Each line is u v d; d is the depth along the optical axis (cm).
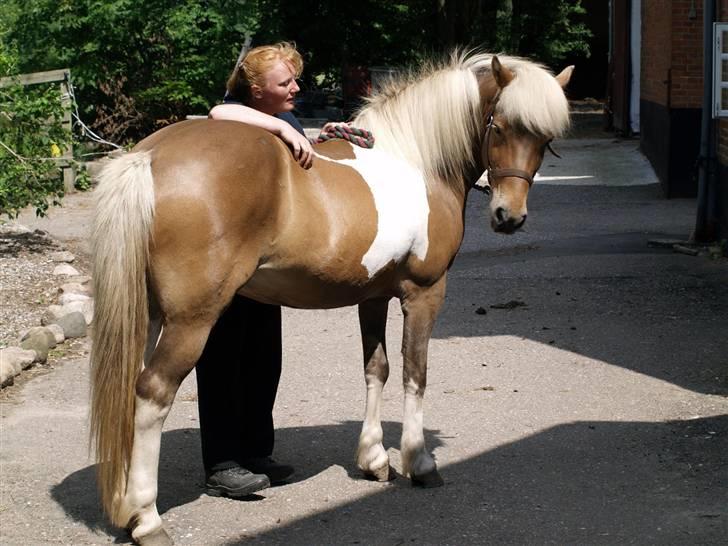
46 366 663
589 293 855
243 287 411
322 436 538
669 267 939
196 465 495
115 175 371
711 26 991
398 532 414
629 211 1293
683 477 469
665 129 1434
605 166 1731
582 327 753
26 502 442
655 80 1609
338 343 727
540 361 670
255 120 411
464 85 461
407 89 465
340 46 2550
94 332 374
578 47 2836
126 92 1795
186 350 379
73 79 1711
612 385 616
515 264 976
